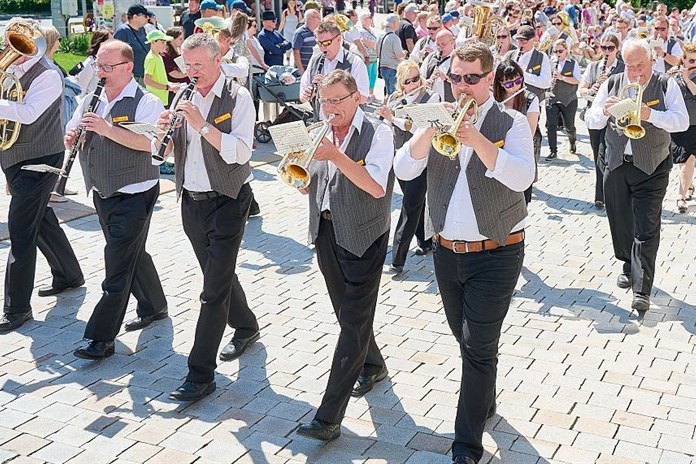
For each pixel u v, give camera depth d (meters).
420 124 3.99
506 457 4.40
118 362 5.54
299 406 4.97
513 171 4.00
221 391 5.14
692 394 5.10
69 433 4.65
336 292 4.81
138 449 4.49
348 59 7.85
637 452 4.46
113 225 5.44
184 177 5.05
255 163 11.48
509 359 5.57
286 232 8.45
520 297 6.71
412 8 17.56
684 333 6.02
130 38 11.62
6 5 40.25
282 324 6.15
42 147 5.91
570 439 4.59
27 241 6.02
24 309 6.09
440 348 5.75
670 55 12.55
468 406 4.19
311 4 14.54
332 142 4.53
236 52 11.52
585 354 5.66
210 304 5.01
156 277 6.11
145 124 4.84
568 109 12.14
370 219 4.52
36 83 5.77
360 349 4.58
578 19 24.61
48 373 5.37
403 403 5.00
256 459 4.40
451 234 4.24
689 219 9.08
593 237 8.38
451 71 4.17
